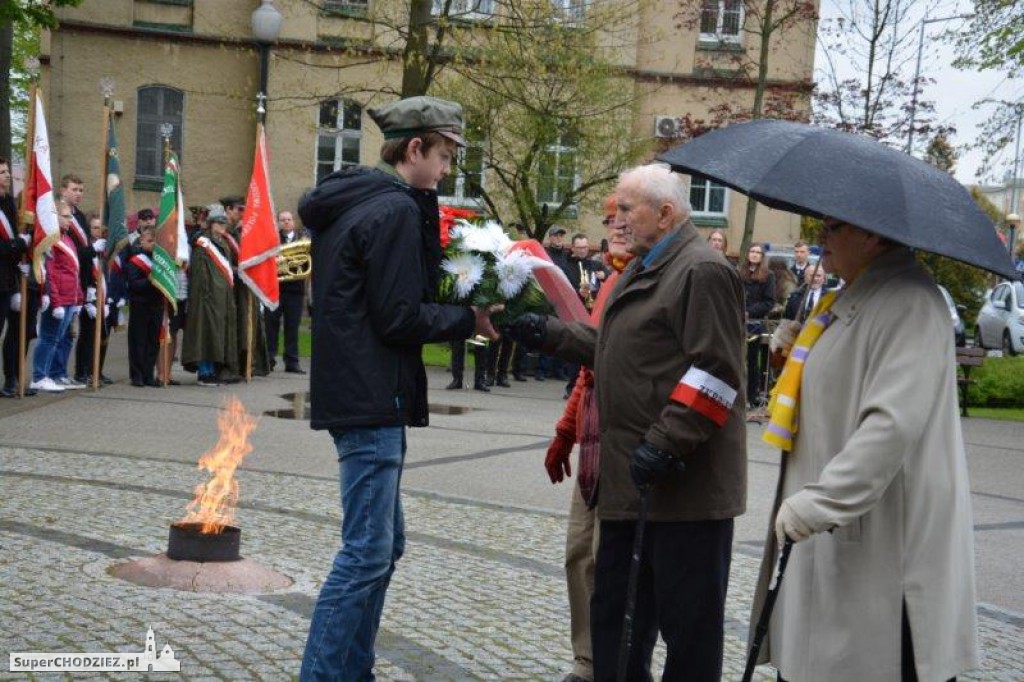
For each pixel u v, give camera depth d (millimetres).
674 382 4297
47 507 7836
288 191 31234
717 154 4004
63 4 19094
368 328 4328
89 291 14344
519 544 7738
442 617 5953
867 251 3881
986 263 3625
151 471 9430
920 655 3662
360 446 4363
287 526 7754
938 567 3688
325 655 4367
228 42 31078
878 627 3705
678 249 4344
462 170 23484
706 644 4285
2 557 6430
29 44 38188
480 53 22094
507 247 4738
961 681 5586
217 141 31359
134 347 15133
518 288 4676
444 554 7316
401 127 4453
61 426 11477
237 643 5238
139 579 6121
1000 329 30344
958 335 24672
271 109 30859
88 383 14906
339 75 30828
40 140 12938
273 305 15758
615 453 4398
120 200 15227
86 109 30891
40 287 13680
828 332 3904
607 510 4418
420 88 20953
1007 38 21953
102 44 30766
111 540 7004
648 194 4375
